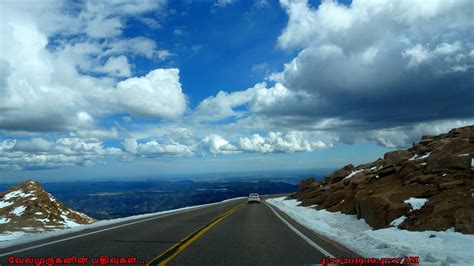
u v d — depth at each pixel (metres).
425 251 10.55
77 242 12.93
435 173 19.17
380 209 16.72
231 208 38.88
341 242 13.13
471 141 20.94
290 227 18.61
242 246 12.32
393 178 23.17
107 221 21.78
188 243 12.90
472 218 12.51
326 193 36.31
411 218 14.99
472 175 17.36
